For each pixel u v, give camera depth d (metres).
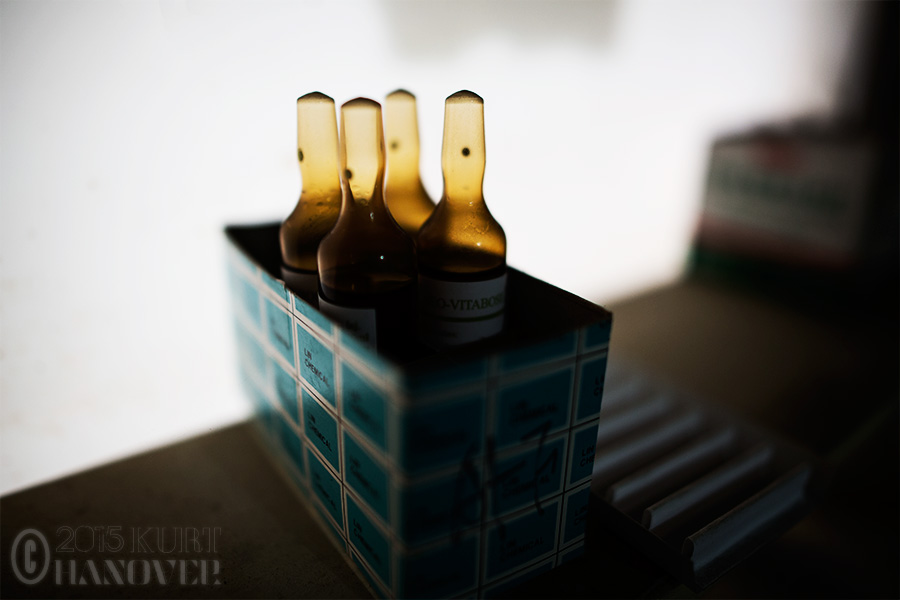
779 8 0.39
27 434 0.19
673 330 0.35
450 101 0.14
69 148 0.17
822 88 0.46
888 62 0.48
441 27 0.23
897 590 0.29
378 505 0.12
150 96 0.18
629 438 0.18
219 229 0.20
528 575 0.14
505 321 0.15
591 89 0.29
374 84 0.21
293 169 0.21
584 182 0.31
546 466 0.13
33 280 0.17
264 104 0.19
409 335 0.14
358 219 0.14
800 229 0.43
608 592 0.14
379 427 0.11
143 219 0.19
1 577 0.15
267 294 0.15
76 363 0.19
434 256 0.15
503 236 0.15
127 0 0.17
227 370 0.21
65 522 0.16
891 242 0.45
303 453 0.15
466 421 0.11
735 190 0.41
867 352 0.36
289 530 0.16
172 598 0.14
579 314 0.13
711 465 0.17
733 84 0.38
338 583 0.14
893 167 0.41
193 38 0.18
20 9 0.16
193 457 0.19
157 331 0.20
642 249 0.38
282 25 0.19
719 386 0.30
